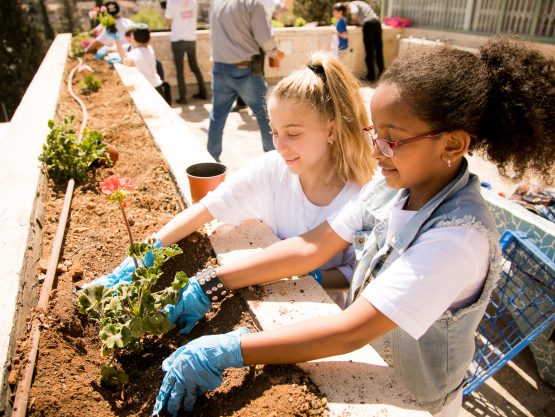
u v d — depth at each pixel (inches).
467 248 44.8
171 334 66.7
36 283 72.2
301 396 52.3
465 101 41.7
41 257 79.2
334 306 65.6
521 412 112.3
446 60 43.0
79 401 54.7
